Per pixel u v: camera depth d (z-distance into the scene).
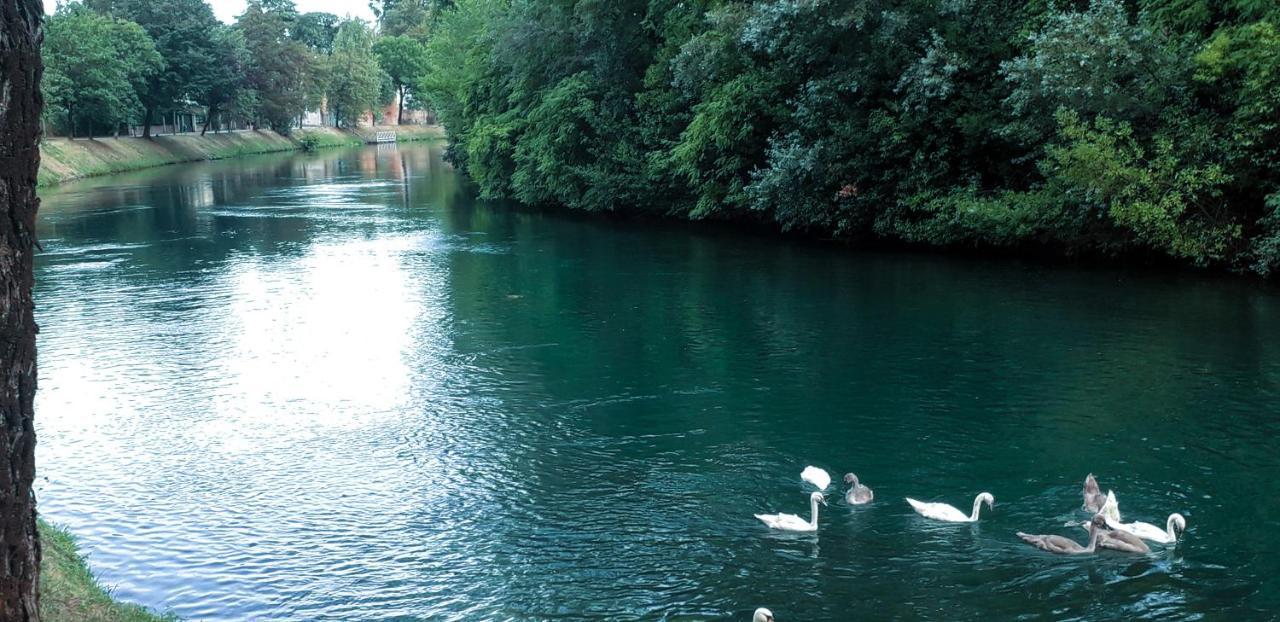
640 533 13.02
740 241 39.56
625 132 49.38
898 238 38.50
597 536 12.95
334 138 149.62
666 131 46.53
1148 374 19.23
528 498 14.24
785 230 41.16
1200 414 16.91
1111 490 13.98
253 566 12.22
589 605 11.15
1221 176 27.80
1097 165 28.70
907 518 13.29
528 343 23.08
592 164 50.97
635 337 23.42
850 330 23.55
